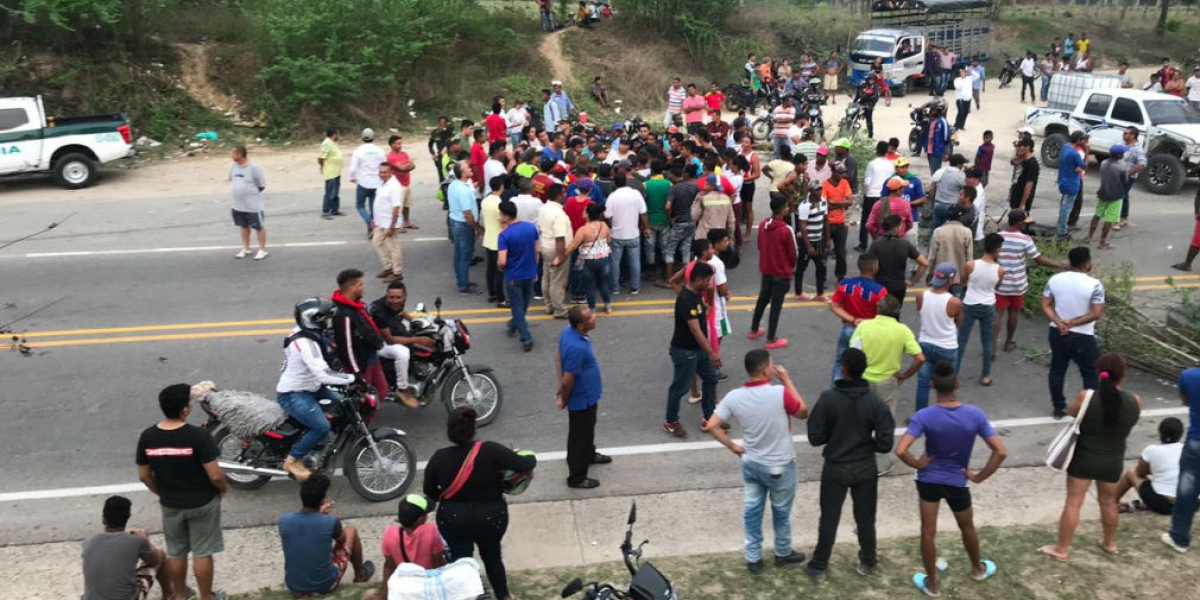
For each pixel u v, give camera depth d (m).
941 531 7.57
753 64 31.14
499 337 11.77
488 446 6.12
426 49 27.09
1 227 16.55
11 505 8.12
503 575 6.44
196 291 13.31
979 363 11.05
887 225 10.62
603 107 29.56
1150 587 6.65
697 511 8.00
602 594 5.17
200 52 25.88
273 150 23.52
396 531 6.00
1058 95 24.34
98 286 13.52
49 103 23.19
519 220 12.55
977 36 37.22
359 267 14.41
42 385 10.40
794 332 12.01
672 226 13.26
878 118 29.34
